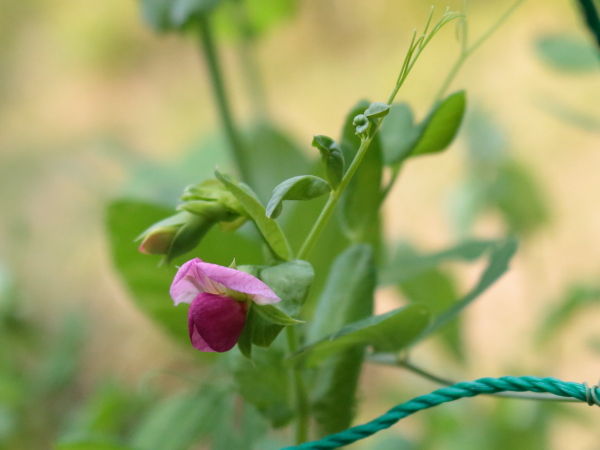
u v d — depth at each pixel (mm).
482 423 612
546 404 596
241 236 431
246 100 1327
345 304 401
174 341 459
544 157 1102
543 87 1215
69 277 1097
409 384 670
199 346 360
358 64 1470
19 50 1741
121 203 431
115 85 1592
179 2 511
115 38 1656
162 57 1618
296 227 445
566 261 887
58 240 1154
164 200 586
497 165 679
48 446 598
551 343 656
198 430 460
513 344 798
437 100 410
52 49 1698
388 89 1372
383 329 389
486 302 877
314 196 370
